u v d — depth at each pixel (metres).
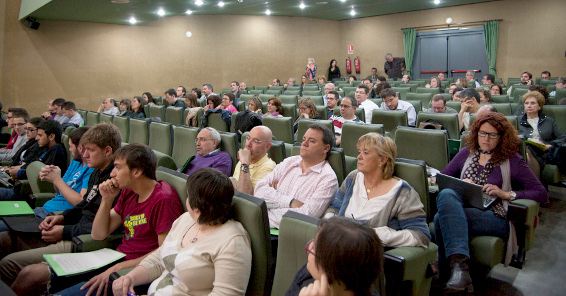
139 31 11.52
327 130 2.29
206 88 9.18
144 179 1.92
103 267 1.83
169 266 1.64
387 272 1.61
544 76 10.14
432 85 8.73
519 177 2.27
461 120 4.11
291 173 2.37
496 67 12.84
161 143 3.86
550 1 11.74
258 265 1.56
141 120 4.37
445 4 12.85
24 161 3.72
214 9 11.57
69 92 10.29
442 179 2.31
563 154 3.66
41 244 2.34
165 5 9.41
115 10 9.06
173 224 1.79
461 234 2.05
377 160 1.94
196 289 1.56
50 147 3.45
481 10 12.80
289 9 12.60
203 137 2.98
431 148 2.80
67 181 2.99
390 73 13.92
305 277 1.27
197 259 1.55
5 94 9.33
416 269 1.69
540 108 3.90
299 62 14.76
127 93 11.40
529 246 2.25
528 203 2.16
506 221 2.18
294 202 2.26
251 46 13.71
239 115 4.81
